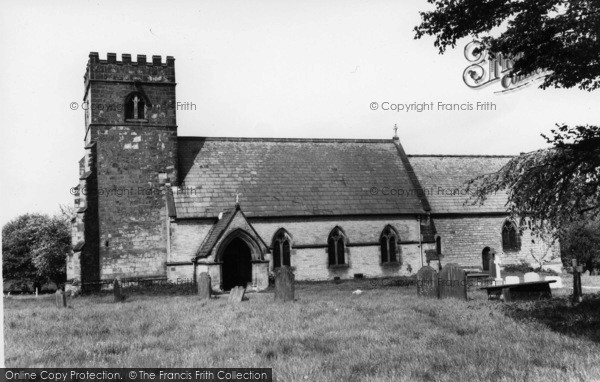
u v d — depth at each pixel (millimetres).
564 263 52344
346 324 15969
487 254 46812
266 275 36625
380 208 42844
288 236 40844
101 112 39188
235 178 42125
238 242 40875
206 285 30141
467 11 13922
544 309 17891
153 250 39062
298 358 11258
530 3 12836
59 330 16484
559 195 13953
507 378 9250
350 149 47312
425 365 10367
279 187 42344
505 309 18375
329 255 41656
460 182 49031
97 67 39406
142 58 40375
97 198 38375
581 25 12375
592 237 46250
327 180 43906
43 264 75875
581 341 12164
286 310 20000
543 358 10695
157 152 40125
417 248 43250
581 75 13125
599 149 13023
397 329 14875
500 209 47281
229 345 13125
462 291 22922
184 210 39125
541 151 14219
